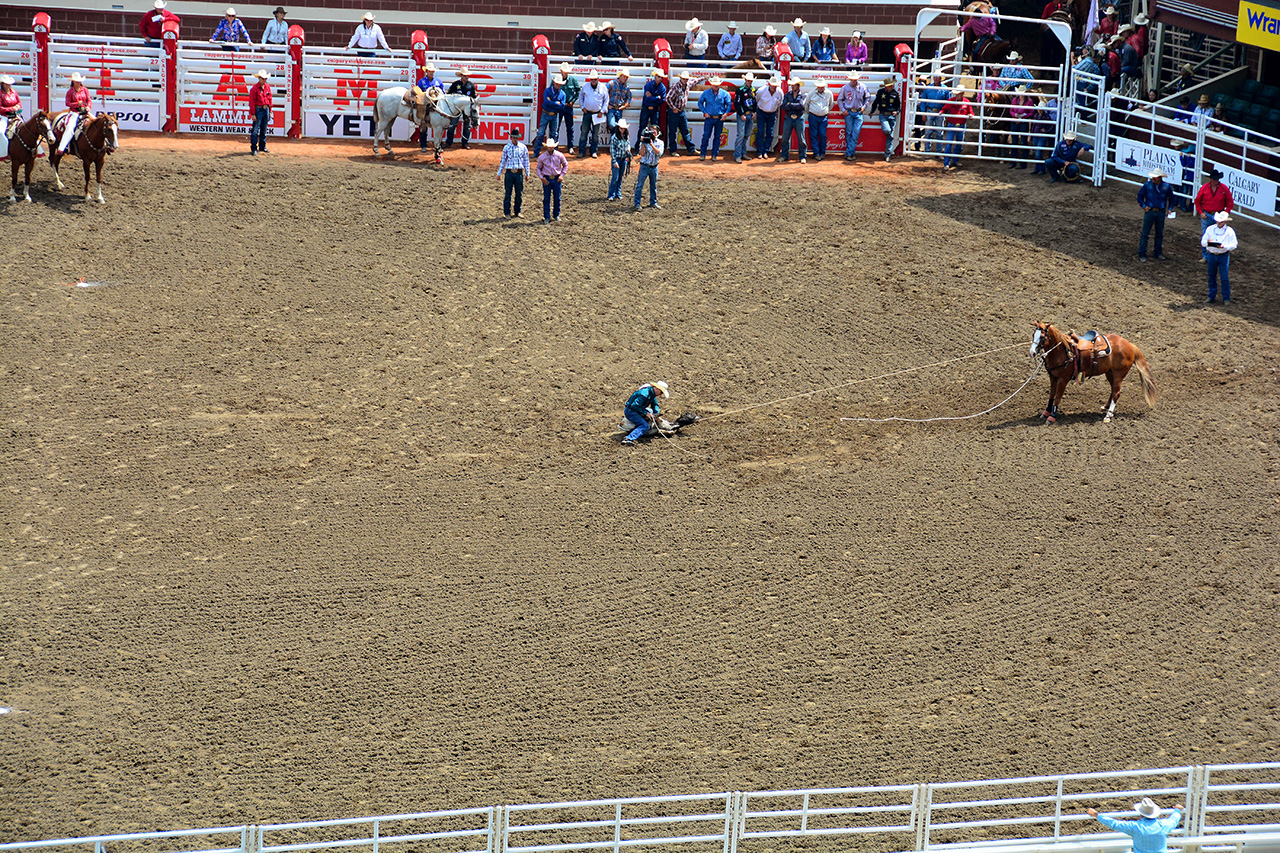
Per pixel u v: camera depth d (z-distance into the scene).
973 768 28.67
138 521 37.38
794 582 34.88
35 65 61.09
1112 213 56.84
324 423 42.62
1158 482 38.94
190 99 62.66
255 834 24.34
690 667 31.80
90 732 29.41
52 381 43.91
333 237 53.66
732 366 46.34
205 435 41.66
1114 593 34.31
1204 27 60.62
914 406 43.84
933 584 34.75
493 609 33.84
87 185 54.34
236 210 54.91
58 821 26.83
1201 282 50.84
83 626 32.97
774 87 61.81
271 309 48.81
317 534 36.97
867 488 39.19
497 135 64.44
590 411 43.72
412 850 26.64
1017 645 32.47
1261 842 25.78
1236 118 61.75
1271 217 55.31
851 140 63.41
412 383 45.09
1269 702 30.47
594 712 30.31
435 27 70.62
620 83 61.28
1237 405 42.69
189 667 31.59
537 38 63.59
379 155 61.28
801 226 55.69
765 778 28.39
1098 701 30.58
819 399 44.38
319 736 29.44
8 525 36.94
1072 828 27.55
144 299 48.75
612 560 35.88
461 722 29.95
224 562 35.62
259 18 70.06
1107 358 41.34
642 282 51.59
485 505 38.47
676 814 27.67
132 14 69.81
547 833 27.00
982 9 69.56
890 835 27.58
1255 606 33.69
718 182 60.19
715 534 37.03
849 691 31.03
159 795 27.64
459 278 51.47
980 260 52.62
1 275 49.12
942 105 62.94
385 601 34.12
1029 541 36.44
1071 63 62.81
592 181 59.88
